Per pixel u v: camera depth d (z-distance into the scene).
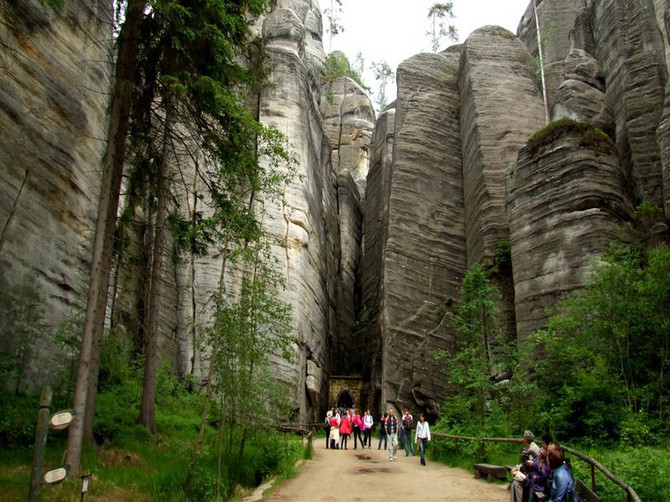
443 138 45.31
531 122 40.03
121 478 11.55
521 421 20.58
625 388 18.88
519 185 30.16
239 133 15.04
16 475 10.39
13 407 13.68
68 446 11.27
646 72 31.45
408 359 36.84
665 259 19.88
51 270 17.80
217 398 24.41
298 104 38.44
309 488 13.32
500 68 43.12
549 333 22.48
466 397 24.44
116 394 19.34
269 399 16.19
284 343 15.62
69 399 16.16
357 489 13.12
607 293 20.72
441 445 19.78
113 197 14.64
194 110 16.58
